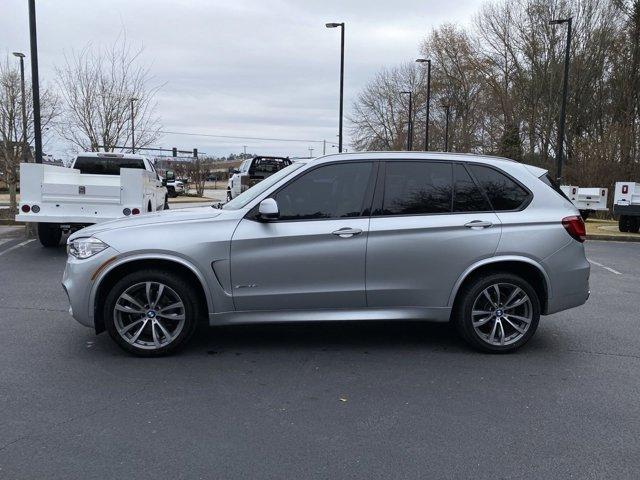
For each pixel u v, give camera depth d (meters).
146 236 4.87
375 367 4.89
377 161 5.21
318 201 5.09
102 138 21.16
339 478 3.12
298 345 5.48
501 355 5.28
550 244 5.21
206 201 31.86
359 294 5.07
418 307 5.17
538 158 39.94
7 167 18.38
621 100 36.91
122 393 4.24
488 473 3.19
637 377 4.74
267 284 4.98
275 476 3.13
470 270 5.14
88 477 3.09
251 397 4.20
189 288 4.98
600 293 8.30
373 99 63.66
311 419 3.85
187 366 4.84
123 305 4.95
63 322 6.11
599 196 21.80
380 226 5.04
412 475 3.16
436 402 4.17
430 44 54.81
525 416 3.95
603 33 37.34
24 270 9.16
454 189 5.24
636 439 3.62
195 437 3.56
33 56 13.54
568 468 3.26
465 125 50.66
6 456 3.29
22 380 4.45
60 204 10.41
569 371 4.86
